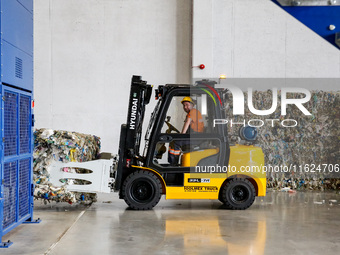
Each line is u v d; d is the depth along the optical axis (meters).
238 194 7.70
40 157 7.38
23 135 6.01
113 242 5.40
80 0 11.34
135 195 7.55
